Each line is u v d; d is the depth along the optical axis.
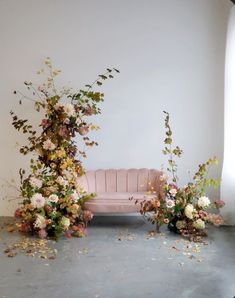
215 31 5.26
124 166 5.44
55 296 2.93
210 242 4.27
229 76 4.86
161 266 3.54
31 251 3.95
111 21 5.35
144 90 5.39
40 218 4.33
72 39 5.38
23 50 5.40
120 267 3.52
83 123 4.80
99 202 4.72
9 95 5.42
